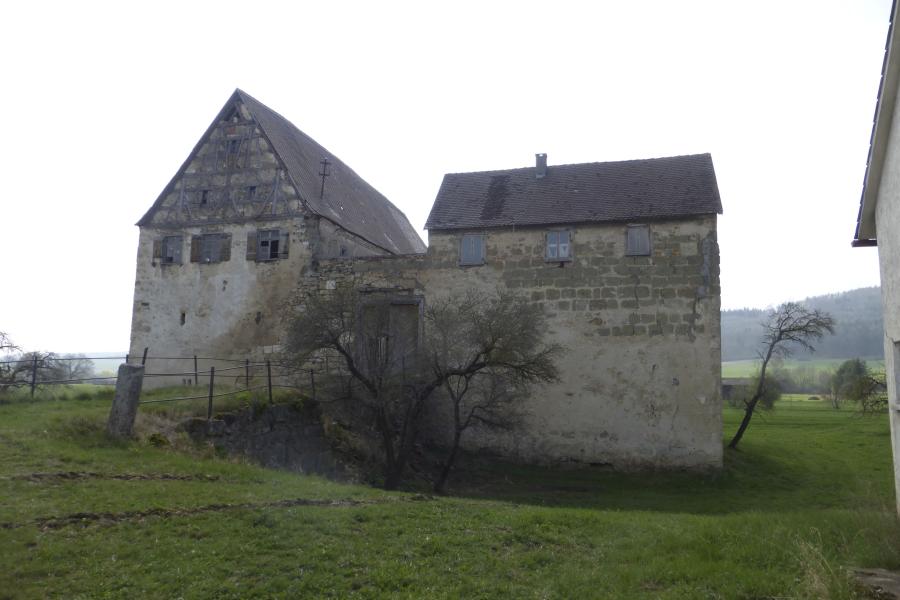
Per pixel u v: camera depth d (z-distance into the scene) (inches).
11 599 247.8
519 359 737.6
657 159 964.6
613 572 307.1
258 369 920.9
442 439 877.8
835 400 2070.6
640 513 491.5
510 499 687.7
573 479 796.0
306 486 446.0
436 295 911.7
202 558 295.0
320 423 708.7
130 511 341.4
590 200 912.9
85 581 268.1
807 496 741.3
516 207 933.8
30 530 304.8
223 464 479.2
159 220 1017.5
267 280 952.3
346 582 283.1
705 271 832.3
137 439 502.9
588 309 863.1
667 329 834.2
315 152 1178.0
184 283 991.0
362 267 933.8
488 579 294.4
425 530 358.9
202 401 622.2
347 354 701.9
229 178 997.2
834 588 274.2
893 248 409.4
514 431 864.3
